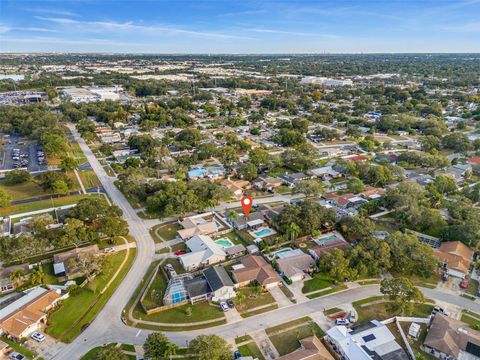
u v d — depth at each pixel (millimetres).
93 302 91938
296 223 123188
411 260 101438
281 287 98500
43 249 107812
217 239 124062
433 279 102062
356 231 119375
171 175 183375
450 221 132750
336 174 183125
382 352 74000
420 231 126750
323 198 156000
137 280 101062
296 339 80062
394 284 86750
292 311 89250
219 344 70938
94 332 82062
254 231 128750
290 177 175750
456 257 106875
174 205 134875
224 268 106562
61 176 159000
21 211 142125
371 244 105312
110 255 112000
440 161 189000
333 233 126125
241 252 114625
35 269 100250
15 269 101312
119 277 102312
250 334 81625
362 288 98250
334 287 98500
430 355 76312
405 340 78938
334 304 91750
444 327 79375
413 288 85875
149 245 119312
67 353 76000
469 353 73625
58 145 198625
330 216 127688
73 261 100438
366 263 101938
